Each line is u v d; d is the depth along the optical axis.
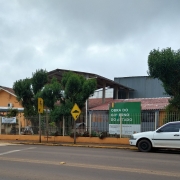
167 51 19.23
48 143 21.30
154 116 20.28
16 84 26.42
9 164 11.31
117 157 13.19
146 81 40.62
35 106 25.72
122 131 20.89
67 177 8.80
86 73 32.25
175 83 19.53
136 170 9.83
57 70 30.58
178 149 15.71
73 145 19.98
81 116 23.41
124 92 41.25
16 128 25.19
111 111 21.42
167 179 8.47
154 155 14.23
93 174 9.20
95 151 16.02
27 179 8.62
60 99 23.89
